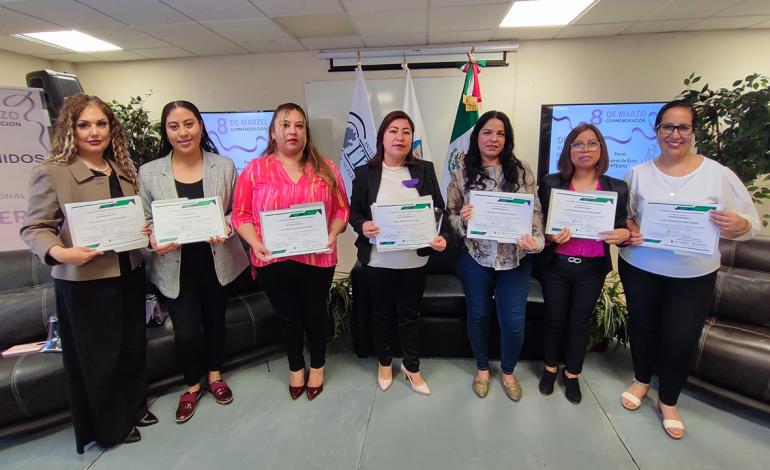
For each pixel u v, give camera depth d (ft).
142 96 12.90
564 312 5.96
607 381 6.75
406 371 6.60
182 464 5.09
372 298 6.19
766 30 10.16
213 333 6.24
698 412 5.89
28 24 9.28
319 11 8.59
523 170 5.69
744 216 4.72
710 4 8.42
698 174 4.93
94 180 4.76
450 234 5.97
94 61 12.73
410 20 9.26
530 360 7.52
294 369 6.38
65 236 4.74
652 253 5.24
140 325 5.49
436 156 12.09
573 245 5.64
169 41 10.71
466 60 11.25
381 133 5.67
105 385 5.06
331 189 5.77
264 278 5.65
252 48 11.50
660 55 10.65
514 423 5.74
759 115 7.44
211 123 12.09
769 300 6.26
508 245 5.59
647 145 10.62
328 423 5.82
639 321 5.66
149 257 5.85
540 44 11.04
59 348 5.90
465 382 6.81
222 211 5.47
